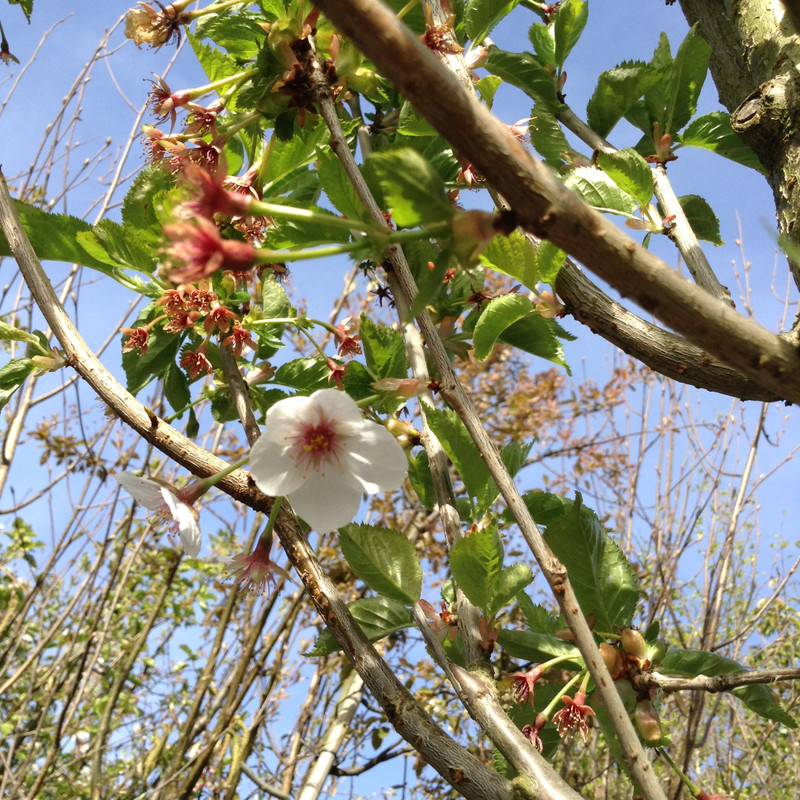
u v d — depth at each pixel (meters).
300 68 0.23
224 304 0.27
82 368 0.24
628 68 0.30
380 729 0.64
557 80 0.31
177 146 0.27
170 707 0.69
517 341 0.30
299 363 0.29
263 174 0.27
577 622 0.18
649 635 0.25
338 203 0.23
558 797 0.19
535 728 0.24
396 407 0.27
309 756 0.60
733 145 0.30
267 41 0.24
